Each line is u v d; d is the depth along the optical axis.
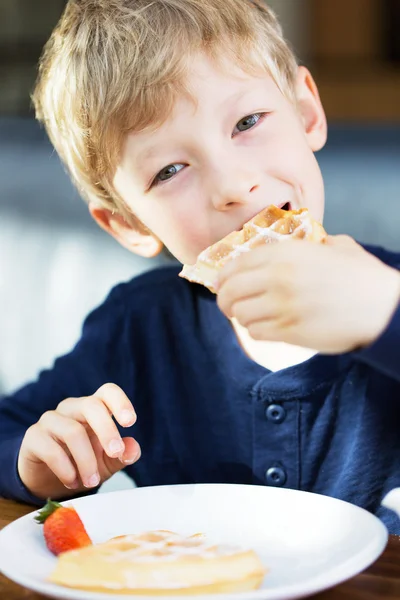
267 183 0.67
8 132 1.25
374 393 0.71
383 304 0.55
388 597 0.51
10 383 1.21
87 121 0.71
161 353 0.80
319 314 0.55
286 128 0.69
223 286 0.57
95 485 0.63
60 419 0.65
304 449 0.72
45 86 0.79
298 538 0.55
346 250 0.57
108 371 0.82
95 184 0.76
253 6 0.75
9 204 1.22
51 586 0.48
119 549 0.52
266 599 0.47
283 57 0.75
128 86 0.67
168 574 0.49
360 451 0.71
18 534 0.55
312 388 0.72
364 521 0.54
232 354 0.75
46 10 1.63
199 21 0.68
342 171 1.16
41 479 0.66
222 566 0.50
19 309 1.21
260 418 0.73
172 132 0.67
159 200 0.69
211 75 0.67
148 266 1.15
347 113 1.69
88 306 1.17
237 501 0.59
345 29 1.83
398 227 1.13
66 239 1.19
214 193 0.67
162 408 0.79
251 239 0.63
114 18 0.71
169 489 0.60
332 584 0.48
